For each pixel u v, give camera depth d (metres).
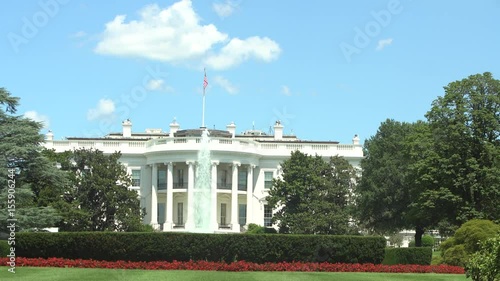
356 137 97.06
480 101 58.97
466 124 58.84
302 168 77.69
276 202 78.00
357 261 40.19
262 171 95.69
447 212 58.47
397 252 42.72
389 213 71.94
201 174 87.56
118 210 71.56
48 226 50.09
